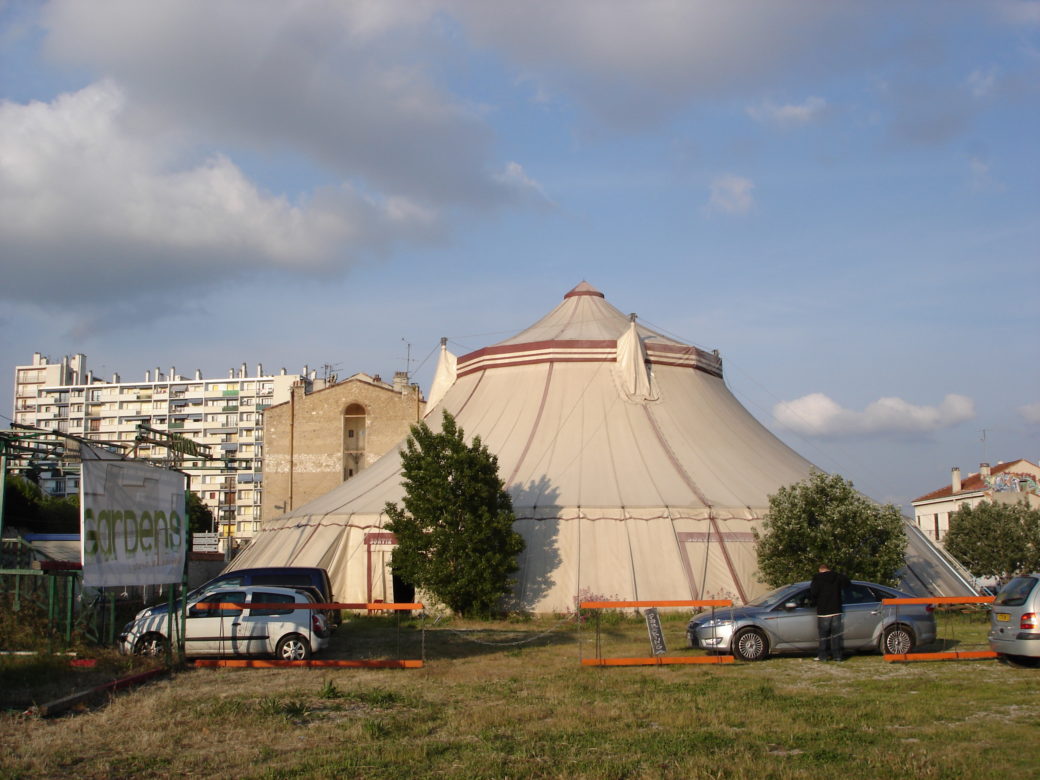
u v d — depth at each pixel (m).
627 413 36.16
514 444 35.19
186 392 136.50
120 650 18.81
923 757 10.61
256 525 126.56
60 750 11.02
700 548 30.22
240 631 19.19
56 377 144.12
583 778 9.88
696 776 10.00
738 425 38.50
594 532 30.38
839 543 26.53
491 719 13.02
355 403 59.22
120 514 16.05
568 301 44.25
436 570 27.75
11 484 44.59
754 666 18.41
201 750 11.27
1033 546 41.25
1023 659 17.70
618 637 24.19
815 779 9.85
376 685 16.25
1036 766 10.32
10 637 17.50
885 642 19.33
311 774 10.12
